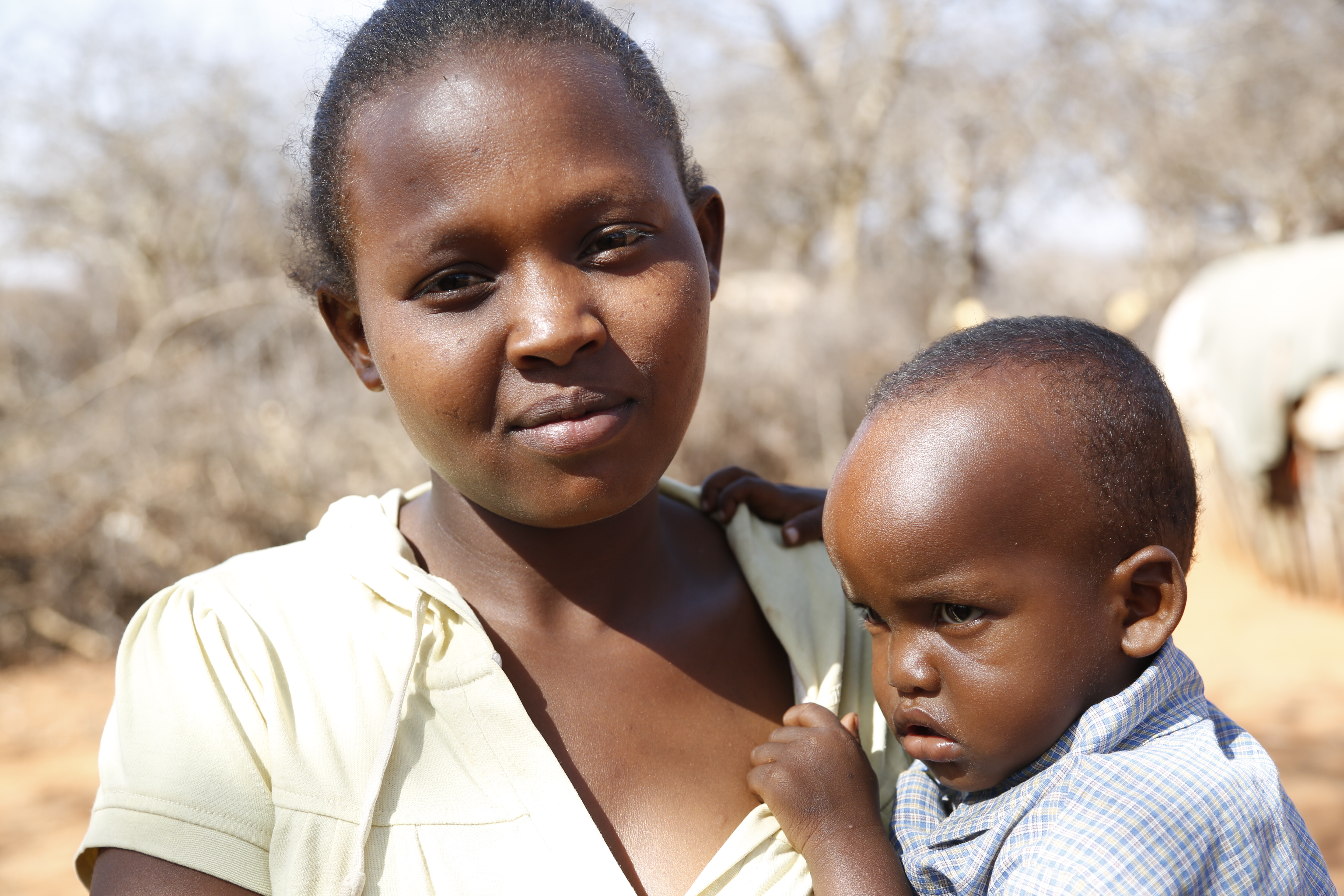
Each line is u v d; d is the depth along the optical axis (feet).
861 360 37.06
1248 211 62.18
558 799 4.42
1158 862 4.66
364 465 27.76
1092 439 5.04
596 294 4.38
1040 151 55.21
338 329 5.16
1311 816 17.58
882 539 5.10
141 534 26.45
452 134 4.29
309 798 4.25
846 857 4.58
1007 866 4.88
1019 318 5.66
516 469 4.44
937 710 5.17
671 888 4.50
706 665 5.14
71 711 23.02
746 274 46.91
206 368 27.30
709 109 52.75
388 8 4.73
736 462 35.50
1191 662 5.38
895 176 53.57
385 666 4.54
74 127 38.96
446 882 4.23
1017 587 4.99
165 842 4.14
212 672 4.46
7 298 32.27
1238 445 29.17
